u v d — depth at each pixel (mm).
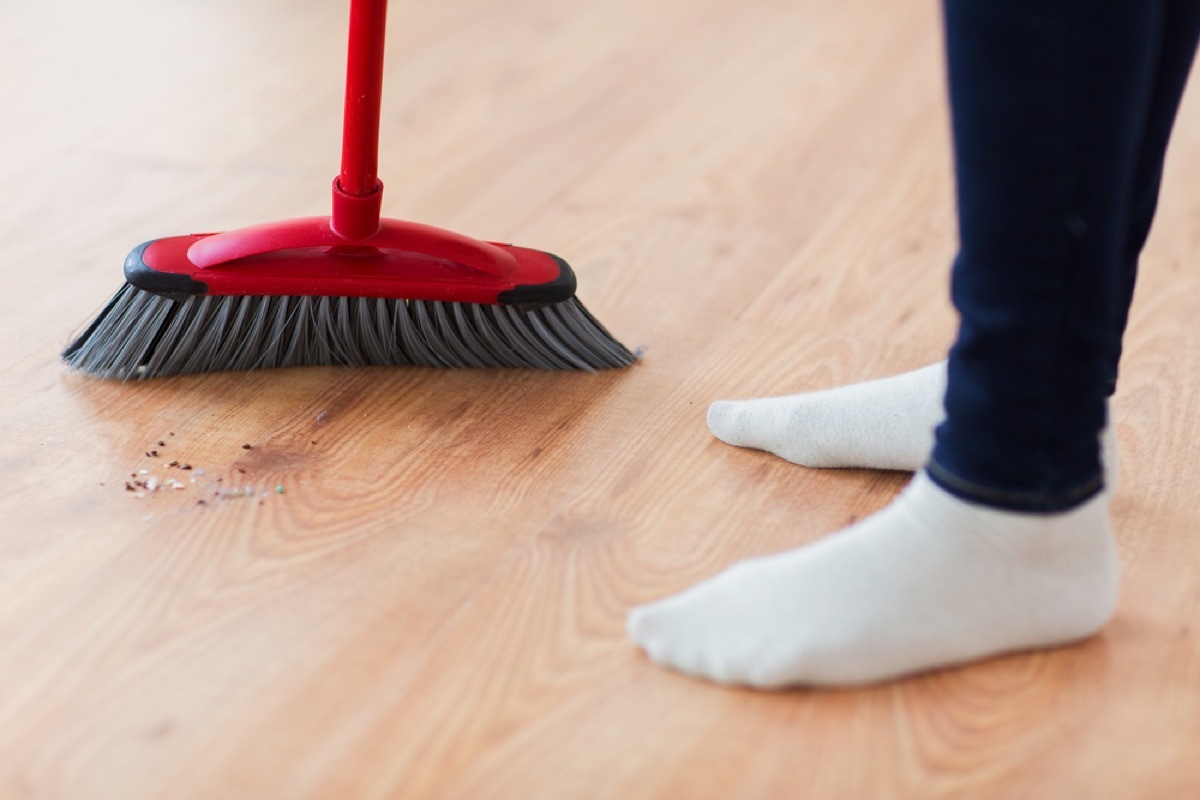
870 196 1750
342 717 816
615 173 1785
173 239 1223
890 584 859
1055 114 733
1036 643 899
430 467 1103
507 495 1068
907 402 1101
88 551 965
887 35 2428
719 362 1312
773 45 2352
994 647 886
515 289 1228
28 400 1170
